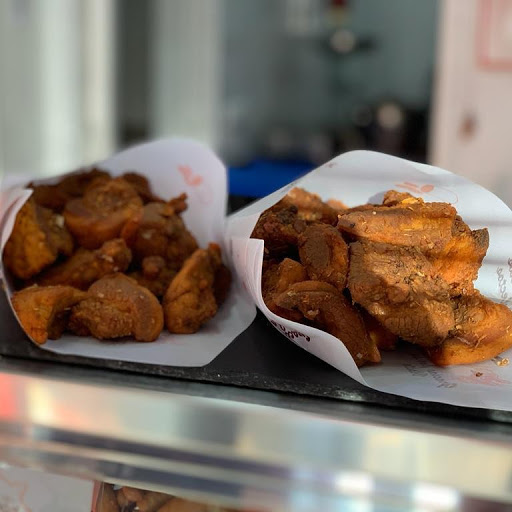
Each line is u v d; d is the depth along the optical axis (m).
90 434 0.36
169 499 0.36
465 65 1.39
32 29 1.76
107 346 0.42
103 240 0.51
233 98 1.95
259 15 1.89
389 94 1.86
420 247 0.43
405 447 0.32
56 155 1.88
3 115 1.80
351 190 0.49
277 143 1.95
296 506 0.33
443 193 0.46
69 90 1.84
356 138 1.88
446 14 1.38
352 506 0.33
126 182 0.54
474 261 0.44
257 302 0.42
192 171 0.56
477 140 1.42
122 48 1.87
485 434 0.32
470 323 0.41
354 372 0.37
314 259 0.43
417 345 0.43
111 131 1.92
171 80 1.92
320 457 0.33
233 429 0.34
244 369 0.38
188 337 0.45
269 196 0.47
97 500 0.36
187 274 0.46
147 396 0.35
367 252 0.42
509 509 0.31
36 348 0.40
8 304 0.47
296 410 0.34
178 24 1.88
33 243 0.47
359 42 1.85
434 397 0.35
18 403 0.37
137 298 0.43
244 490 0.34
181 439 0.35
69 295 0.43
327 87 1.91
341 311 0.41
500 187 1.42
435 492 0.32
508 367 0.41
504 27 1.34
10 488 0.37
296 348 0.42
